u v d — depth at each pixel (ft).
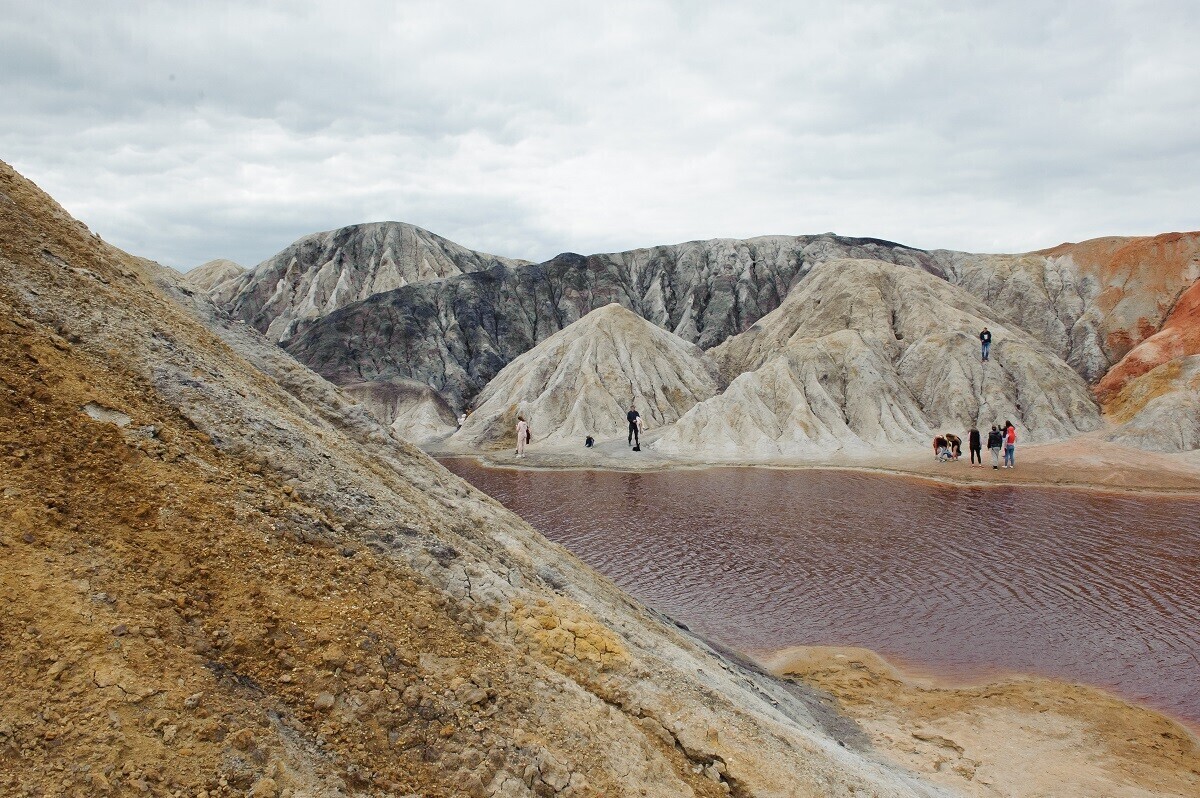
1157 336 183.93
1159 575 79.10
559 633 32.37
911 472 139.03
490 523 48.67
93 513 22.44
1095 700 52.70
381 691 23.31
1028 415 166.40
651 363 208.13
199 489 25.79
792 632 65.77
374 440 49.73
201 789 17.71
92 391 26.61
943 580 78.64
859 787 33.86
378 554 29.86
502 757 23.85
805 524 102.78
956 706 52.24
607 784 25.38
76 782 16.39
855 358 182.91
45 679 17.70
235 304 325.21
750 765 30.86
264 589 23.86
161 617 20.85
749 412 172.04
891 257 288.51
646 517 108.27
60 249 36.04
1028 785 42.52
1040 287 231.50
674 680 34.35
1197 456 134.72
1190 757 45.60
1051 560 84.64
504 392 211.41
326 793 19.70
